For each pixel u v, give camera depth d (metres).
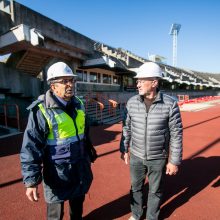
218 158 6.18
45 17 14.77
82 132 2.49
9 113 13.05
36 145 2.23
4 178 4.87
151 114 2.74
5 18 12.36
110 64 19.56
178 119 2.75
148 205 3.06
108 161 5.92
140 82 2.67
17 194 4.15
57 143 2.32
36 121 2.21
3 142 8.09
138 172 3.04
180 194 4.07
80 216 2.85
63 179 2.39
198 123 12.84
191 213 3.48
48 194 2.45
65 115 2.32
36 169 2.20
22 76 14.55
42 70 17.02
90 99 14.18
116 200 3.90
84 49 18.77
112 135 9.39
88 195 4.08
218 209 3.58
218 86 59.81
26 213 3.53
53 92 2.35
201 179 4.72
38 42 10.82
